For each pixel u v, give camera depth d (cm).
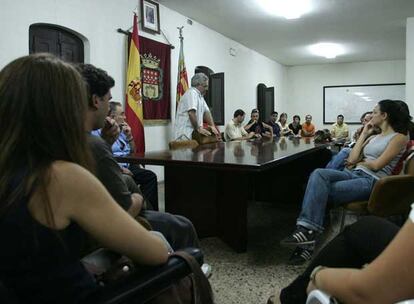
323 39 792
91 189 75
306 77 1136
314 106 1134
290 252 253
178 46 600
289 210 376
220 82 723
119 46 475
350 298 72
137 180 309
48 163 74
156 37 548
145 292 81
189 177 271
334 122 1116
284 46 863
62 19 396
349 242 119
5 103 75
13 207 71
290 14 598
